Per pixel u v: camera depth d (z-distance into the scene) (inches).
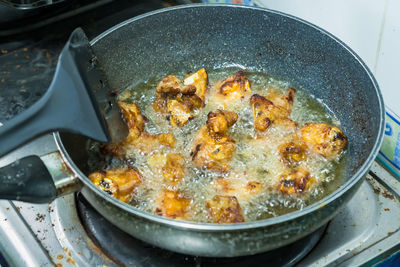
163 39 24.9
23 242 19.8
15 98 25.5
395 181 22.1
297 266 19.3
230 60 26.1
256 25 24.3
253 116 23.3
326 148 21.8
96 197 17.5
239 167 21.4
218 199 19.4
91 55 18.8
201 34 25.2
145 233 17.1
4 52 27.8
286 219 16.3
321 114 23.9
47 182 17.6
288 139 22.3
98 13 29.3
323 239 20.1
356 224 20.4
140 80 25.5
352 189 17.5
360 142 21.9
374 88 20.6
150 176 21.0
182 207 19.6
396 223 20.6
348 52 21.9
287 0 25.0
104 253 19.7
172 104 23.0
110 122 18.8
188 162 21.6
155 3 29.7
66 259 19.5
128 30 23.6
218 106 24.0
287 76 25.3
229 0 28.0
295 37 23.7
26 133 16.9
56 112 17.3
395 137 22.0
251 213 20.1
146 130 23.0
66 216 20.6
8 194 17.1
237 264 19.3
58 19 28.9
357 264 19.4
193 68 26.1
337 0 22.4
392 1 20.1
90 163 21.7
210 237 16.5
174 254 19.7
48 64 27.2
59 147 18.1
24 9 26.2
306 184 20.5
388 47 21.2
